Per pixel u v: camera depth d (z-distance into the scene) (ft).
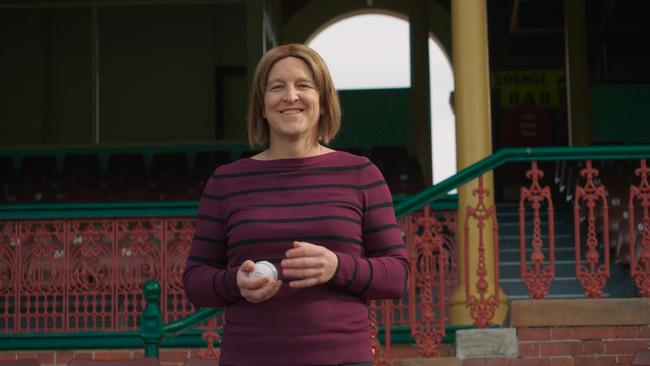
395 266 6.88
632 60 51.26
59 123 44.11
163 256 21.71
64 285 21.42
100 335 19.95
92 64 44.27
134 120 44.11
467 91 22.21
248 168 7.22
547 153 17.99
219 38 44.39
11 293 21.44
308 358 6.69
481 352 17.62
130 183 40.16
